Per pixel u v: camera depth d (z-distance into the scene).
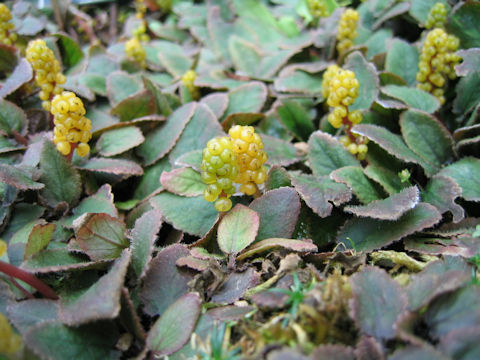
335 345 0.07
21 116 0.14
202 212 0.12
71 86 0.15
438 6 0.15
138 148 0.15
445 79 0.15
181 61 0.20
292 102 0.15
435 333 0.08
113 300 0.08
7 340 0.08
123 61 0.19
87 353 0.09
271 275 0.10
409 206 0.10
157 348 0.09
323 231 0.12
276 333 0.08
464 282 0.08
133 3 0.26
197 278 0.10
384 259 0.10
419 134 0.13
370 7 0.19
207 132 0.14
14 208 0.12
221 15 0.22
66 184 0.12
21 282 0.10
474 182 0.11
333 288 0.08
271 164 0.13
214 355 0.08
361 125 0.12
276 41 0.20
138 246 0.10
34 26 0.20
